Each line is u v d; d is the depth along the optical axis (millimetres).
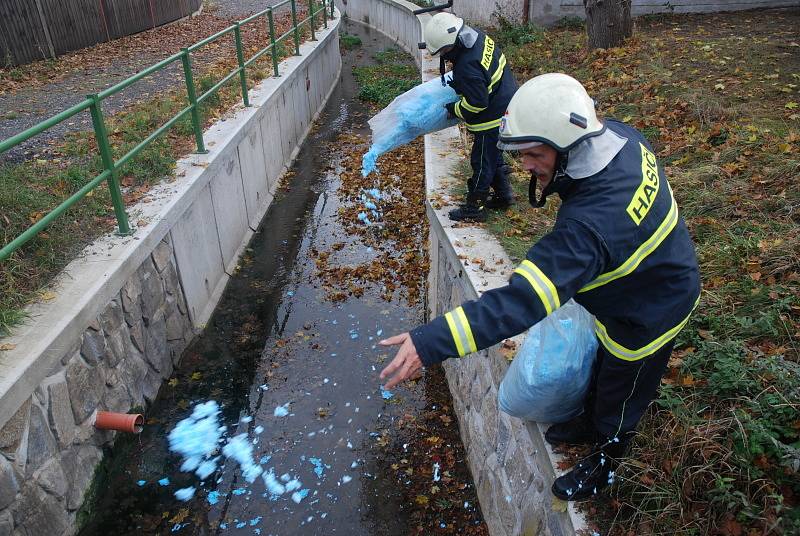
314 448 4379
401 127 4953
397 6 18547
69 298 3596
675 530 2195
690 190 4633
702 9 11594
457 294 4375
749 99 6191
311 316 5816
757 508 2111
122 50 11625
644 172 1876
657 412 2668
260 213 7695
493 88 4230
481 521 3781
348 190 8508
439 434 4488
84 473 3666
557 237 1763
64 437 3445
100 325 3818
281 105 9016
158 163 5582
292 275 6500
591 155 1815
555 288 1704
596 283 1932
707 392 2699
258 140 7719
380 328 5629
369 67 15930
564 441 2660
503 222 4730
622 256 1804
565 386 2504
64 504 3447
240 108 7602
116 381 4066
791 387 2482
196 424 4547
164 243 4801
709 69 7324
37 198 4555
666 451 2451
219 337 5523
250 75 9180
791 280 3283
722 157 5020
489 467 3645
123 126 6578
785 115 5664
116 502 3918
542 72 8969
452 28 4043
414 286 6238
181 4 15812
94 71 9914
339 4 25203
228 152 6398
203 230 5699
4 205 4309
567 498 2420
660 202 1892
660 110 6297
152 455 4262
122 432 4160
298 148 10109
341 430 4527
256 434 4484
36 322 3363
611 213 1762
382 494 4027
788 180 4344
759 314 3121
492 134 4355
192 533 3758
